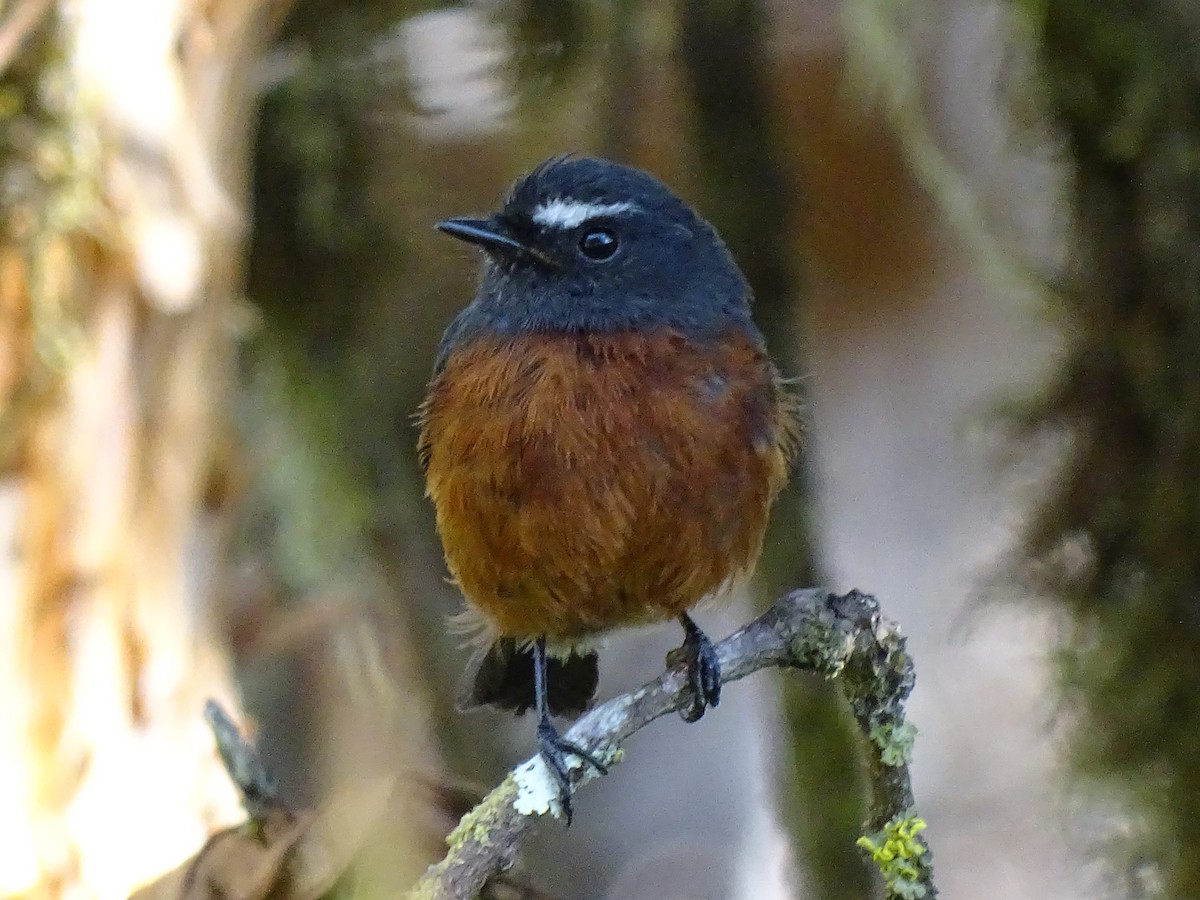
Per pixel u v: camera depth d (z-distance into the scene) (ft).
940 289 13.43
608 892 13.51
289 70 13.14
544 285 12.98
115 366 12.86
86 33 12.84
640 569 12.96
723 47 13.19
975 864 13.50
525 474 12.94
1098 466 13.12
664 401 12.94
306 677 13.14
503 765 13.35
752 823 13.53
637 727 12.84
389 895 12.90
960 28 13.15
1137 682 13.10
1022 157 13.14
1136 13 13.05
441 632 13.26
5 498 12.84
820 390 13.52
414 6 13.14
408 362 13.26
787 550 13.25
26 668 12.85
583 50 13.19
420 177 13.23
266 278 13.19
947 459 13.53
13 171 12.84
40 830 12.85
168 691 12.90
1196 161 13.04
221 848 12.89
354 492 13.21
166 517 12.89
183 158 12.87
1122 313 13.09
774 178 13.24
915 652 13.57
